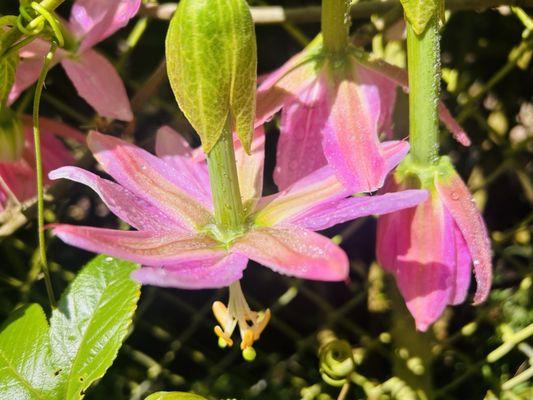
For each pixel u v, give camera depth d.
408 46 0.19
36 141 0.21
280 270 0.15
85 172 0.18
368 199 0.16
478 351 0.44
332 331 0.45
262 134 0.20
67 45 0.24
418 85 0.19
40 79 0.21
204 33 0.15
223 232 0.17
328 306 0.44
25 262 0.44
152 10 0.30
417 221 0.18
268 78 0.21
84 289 0.20
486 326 0.45
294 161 0.20
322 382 0.45
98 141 0.19
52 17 0.20
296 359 0.46
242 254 0.16
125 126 0.28
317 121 0.20
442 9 0.19
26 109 0.41
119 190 0.18
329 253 0.15
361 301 0.50
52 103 0.40
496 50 0.45
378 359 0.46
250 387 0.48
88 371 0.20
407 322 0.36
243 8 0.15
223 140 0.17
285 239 0.16
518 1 0.26
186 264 0.16
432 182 0.19
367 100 0.20
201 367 0.50
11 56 0.21
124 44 0.44
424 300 0.17
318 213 0.17
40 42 0.24
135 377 0.47
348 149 0.19
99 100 0.24
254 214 0.18
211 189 0.17
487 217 0.51
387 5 0.27
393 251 0.18
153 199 0.18
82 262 0.48
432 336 0.37
